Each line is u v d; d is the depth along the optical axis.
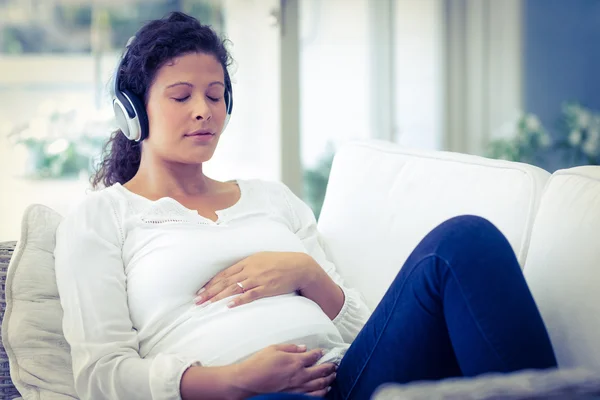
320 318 1.43
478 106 4.01
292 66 2.81
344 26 3.36
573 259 1.31
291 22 2.79
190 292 1.41
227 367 1.26
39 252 1.50
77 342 1.33
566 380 0.85
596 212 1.31
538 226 1.41
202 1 2.88
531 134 3.92
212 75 1.52
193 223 1.49
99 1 2.86
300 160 2.86
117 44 2.89
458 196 1.56
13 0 2.82
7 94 2.84
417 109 3.78
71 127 2.87
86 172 2.89
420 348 1.23
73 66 2.87
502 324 1.12
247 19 2.83
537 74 4.09
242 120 2.85
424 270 1.19
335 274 1.65
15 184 2.86
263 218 1.62
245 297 1.40
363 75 3.46
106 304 1.36
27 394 1.40
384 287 1.61
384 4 3.53
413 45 3.72
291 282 1.46
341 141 3.37
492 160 1.58
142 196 1.53
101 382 1.29
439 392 0.81
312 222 1.75
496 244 1.17
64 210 2.89
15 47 2.82
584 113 4.00
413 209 1.62
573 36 4.12
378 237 1.66
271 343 1.34
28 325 1.43
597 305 1.25
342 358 1.38
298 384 1.28
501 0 4.00
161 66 1.49
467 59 3.96
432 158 1.68
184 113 1.49
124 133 1.55
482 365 1.12
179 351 1.34
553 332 1.30
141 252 1.43
